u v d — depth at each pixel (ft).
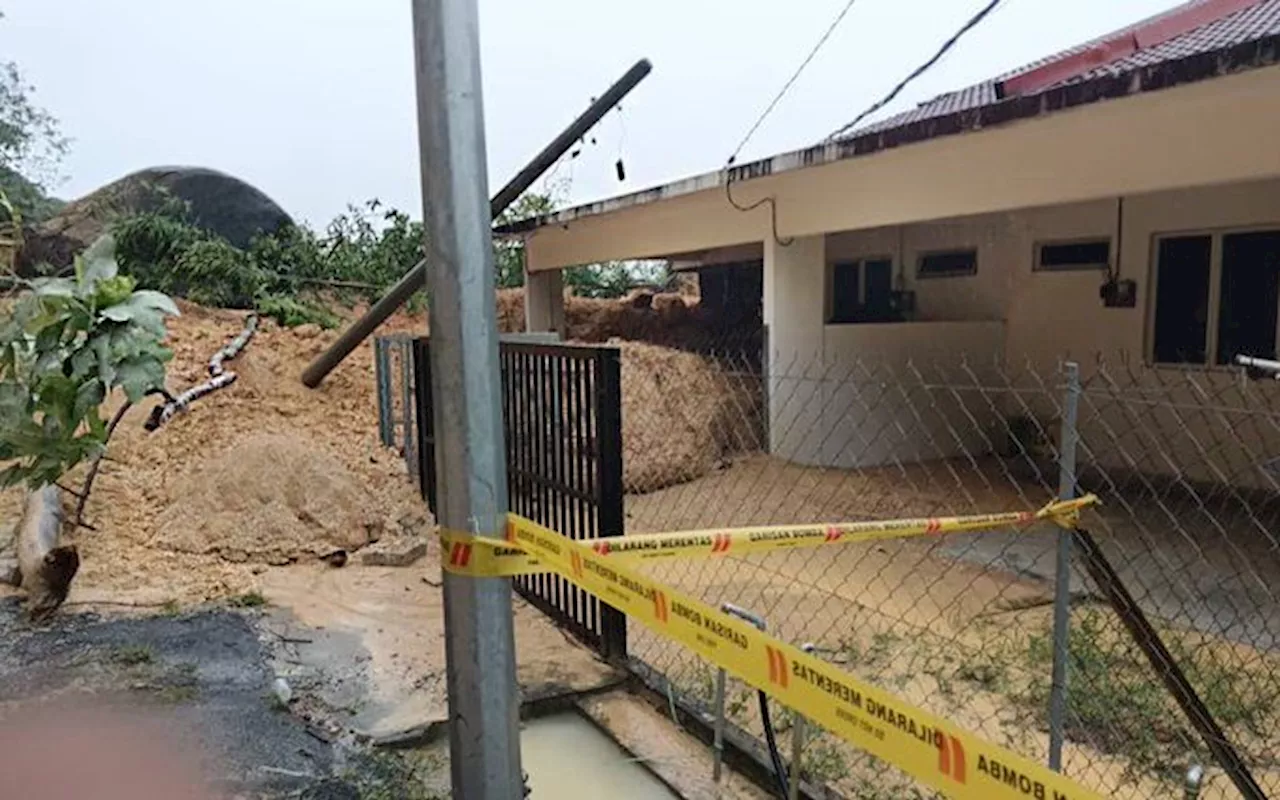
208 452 20.03
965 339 27.91
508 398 13.62
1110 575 7.20
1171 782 8.95
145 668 10.59
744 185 25.95
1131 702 10.42
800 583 15.74
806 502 21.85
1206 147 14.64
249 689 10.10
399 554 15.70
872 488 23.13
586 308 43.98
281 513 16.14
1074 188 16.79
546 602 12.80
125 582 13.85
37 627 11.93
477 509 4.05
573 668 11.00
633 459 23.47
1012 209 18.67
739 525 19.88
